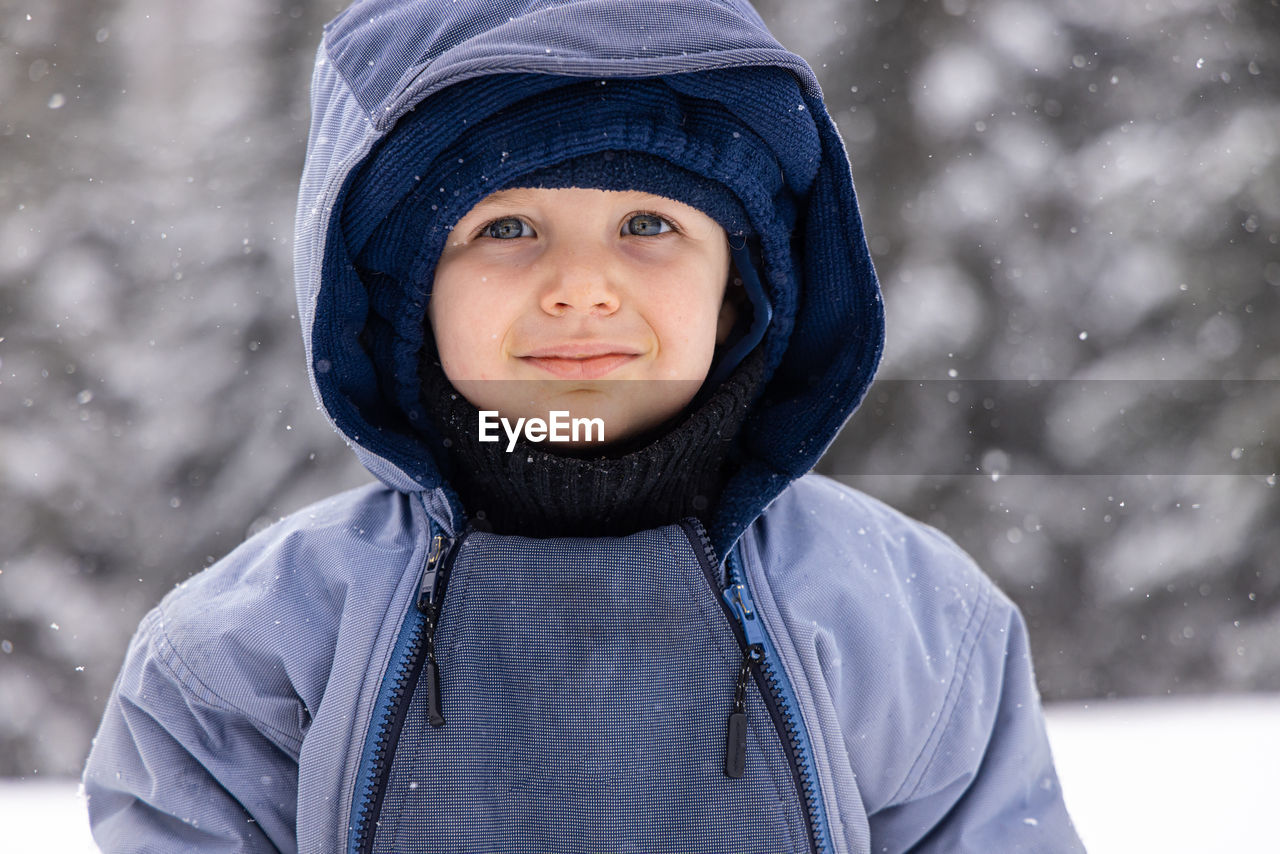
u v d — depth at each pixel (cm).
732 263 152
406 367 147
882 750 147
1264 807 340
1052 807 161
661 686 134
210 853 141
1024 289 845
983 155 844
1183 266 859
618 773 131
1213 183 861
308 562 149
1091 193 859
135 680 146
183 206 908
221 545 862
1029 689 164
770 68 139
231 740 142
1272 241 861
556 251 135
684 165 135
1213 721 465
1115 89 875
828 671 143
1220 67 878
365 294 146
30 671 847
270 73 931
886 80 827
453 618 137
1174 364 861
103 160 921
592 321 134
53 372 880
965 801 155
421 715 134
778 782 133
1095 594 853
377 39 143
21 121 932
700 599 137
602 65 127
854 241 152
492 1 139
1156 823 327
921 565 163
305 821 135
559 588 136
